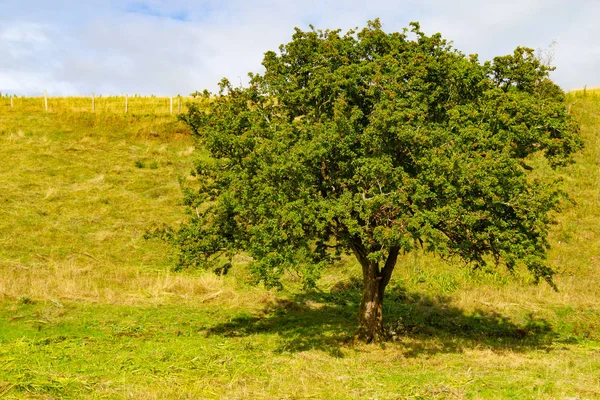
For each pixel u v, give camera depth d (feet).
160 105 140.36
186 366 39.81
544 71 47.98
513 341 53.06
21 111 128.98
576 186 98.37
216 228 47.88
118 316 55.06
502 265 74.69
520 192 43.29
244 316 58.65
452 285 69.82
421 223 41.37
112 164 107.55
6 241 76.38
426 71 44.29
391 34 48.88
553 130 46.44
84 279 65.92
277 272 41.34
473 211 42.32
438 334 54.70
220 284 68.13
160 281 66.33
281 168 40.57
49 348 43.73
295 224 40.78
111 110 132.05
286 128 44.01
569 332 56.95
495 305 63.93
